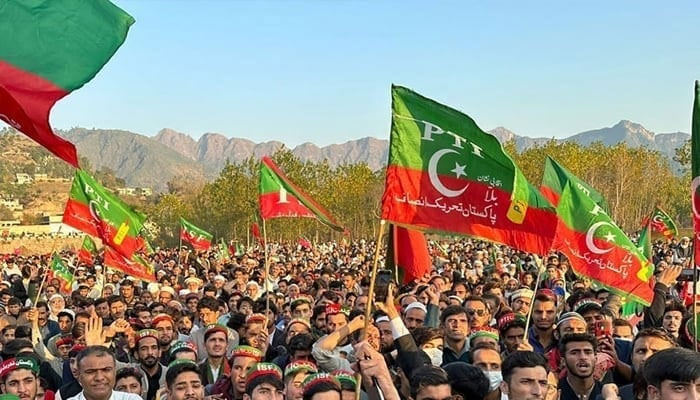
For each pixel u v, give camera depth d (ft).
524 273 66.23
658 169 265.54
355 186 257.96
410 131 24.13
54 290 70.85
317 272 87.35
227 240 244.63
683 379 14.06
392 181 23.94
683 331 33.58
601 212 32.96
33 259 142.00
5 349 33.71
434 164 24.02
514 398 20.90
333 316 36.50
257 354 29.55
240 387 29.17
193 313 49.01
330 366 26.45
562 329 30.07
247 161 239.30
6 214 526.57
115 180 622.95
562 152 261.44
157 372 35.14
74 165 19.93
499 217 23.89
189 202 303.07
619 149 258.78
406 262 35.14
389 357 31.12
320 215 48.24
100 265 100.48
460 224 24.03
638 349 26.11
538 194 24.71
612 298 39.86
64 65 20.22
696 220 26.66
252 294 61.77
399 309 43.24
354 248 168.96
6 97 19.79
